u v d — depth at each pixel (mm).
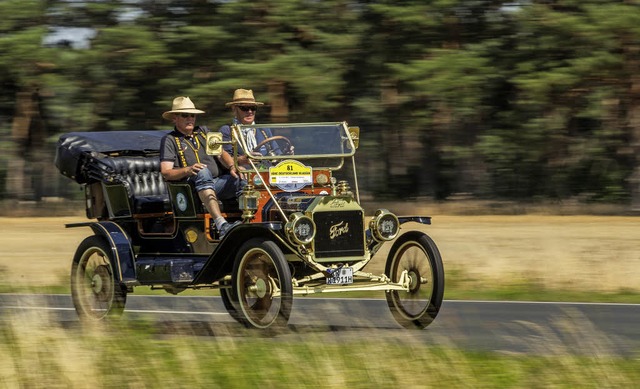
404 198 45469
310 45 40875
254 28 40000
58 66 40875
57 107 41812
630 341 10164
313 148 11648
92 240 12344
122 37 39750
